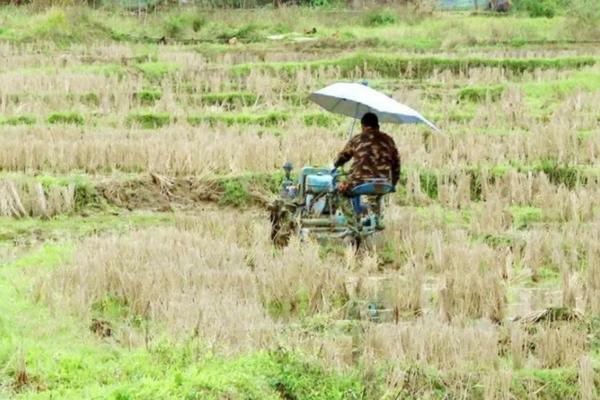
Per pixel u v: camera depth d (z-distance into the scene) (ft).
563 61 246.27
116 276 107.96
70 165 163.94
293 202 134.31
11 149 163.12
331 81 229.25
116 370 85.40
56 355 87.20
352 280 119.85
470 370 90.38
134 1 358.43
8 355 86.89
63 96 207.72
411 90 219.61
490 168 161.58
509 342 97.96
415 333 94.79
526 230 142.61
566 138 174.40
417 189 156.87
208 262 118.32
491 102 212.84
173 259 117.08
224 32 313.73
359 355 93.20
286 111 203.82
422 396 87.35
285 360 85.97
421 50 279.28
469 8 404.57
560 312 105.70
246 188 159.02
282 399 83.35
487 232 139.44
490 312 107.76
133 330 96.32
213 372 82.99
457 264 120.67
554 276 124.47
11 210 146.51
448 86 226.17
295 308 109.50
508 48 285.64
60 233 139.44
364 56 244.42
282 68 235.40
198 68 237.45
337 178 134.82
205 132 180.75
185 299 102.58
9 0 345.72
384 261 129.39
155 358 87.97
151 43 293.43
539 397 89.15
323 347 91.56
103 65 238.68
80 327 96.94
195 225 137.80
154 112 200.03
